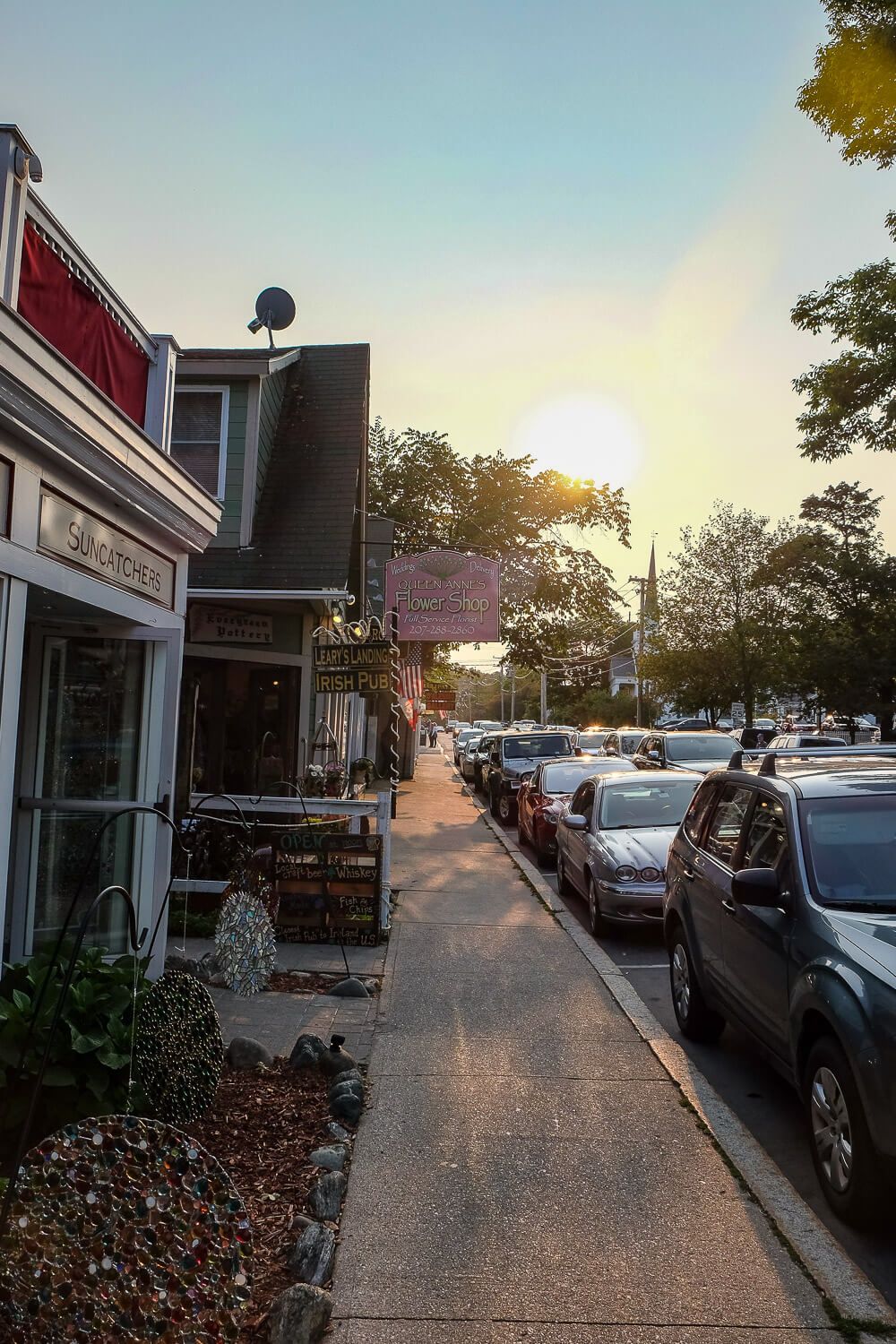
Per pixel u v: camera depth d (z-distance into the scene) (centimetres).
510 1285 381
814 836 527
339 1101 531
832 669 3081
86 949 503
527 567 2908
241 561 1348
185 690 1362
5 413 462
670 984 796
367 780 1582
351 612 1786
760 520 3669
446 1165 481
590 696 6594
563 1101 561
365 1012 725
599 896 981
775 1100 579
